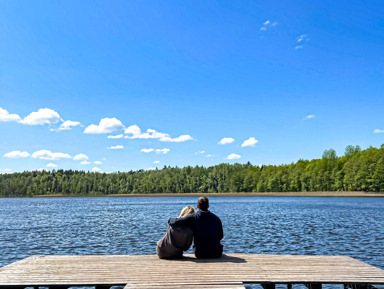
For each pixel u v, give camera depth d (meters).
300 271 6.08
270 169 157.88
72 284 5.36
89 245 18.94
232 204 74.19
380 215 37.72
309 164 141.00
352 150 135.00
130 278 5.61
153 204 85.38
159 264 6.66
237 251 16.28
